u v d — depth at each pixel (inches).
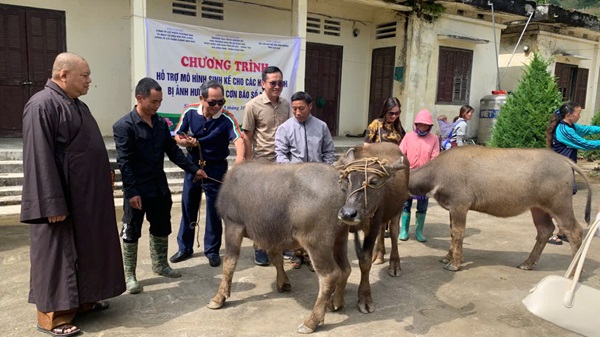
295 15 409.1
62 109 131.3
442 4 484.7
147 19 340.5
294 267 198.2
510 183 190.5
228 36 377.1
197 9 430.3
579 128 248.2
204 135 187.8
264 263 199.0
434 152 232.1
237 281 182.1
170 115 359.3
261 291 173.0
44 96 129.7
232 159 363.9
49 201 125.6
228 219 152.8
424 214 241.1
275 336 139.2
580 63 653.3
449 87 522.9
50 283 131.2
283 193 137.4
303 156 179.6
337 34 512.7
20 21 365.7
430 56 498.0
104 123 406.0
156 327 142.9
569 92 657.6
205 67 370.3
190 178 191.6
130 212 163.8
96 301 141.1
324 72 511.5
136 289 166.9
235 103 389.4
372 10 522.3
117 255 146.3
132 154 161.5
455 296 173.5
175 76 357.7
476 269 203.3
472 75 537.6
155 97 158.6
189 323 146.1
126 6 402.0
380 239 205.0
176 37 353.7
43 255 131.0
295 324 147.2
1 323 141.8
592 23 606.2
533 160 191.3
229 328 143.6
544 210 194.5
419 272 197.9
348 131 541.0
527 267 203.3
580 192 380.8
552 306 115.6
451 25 509.0
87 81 137.3
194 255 209.0
